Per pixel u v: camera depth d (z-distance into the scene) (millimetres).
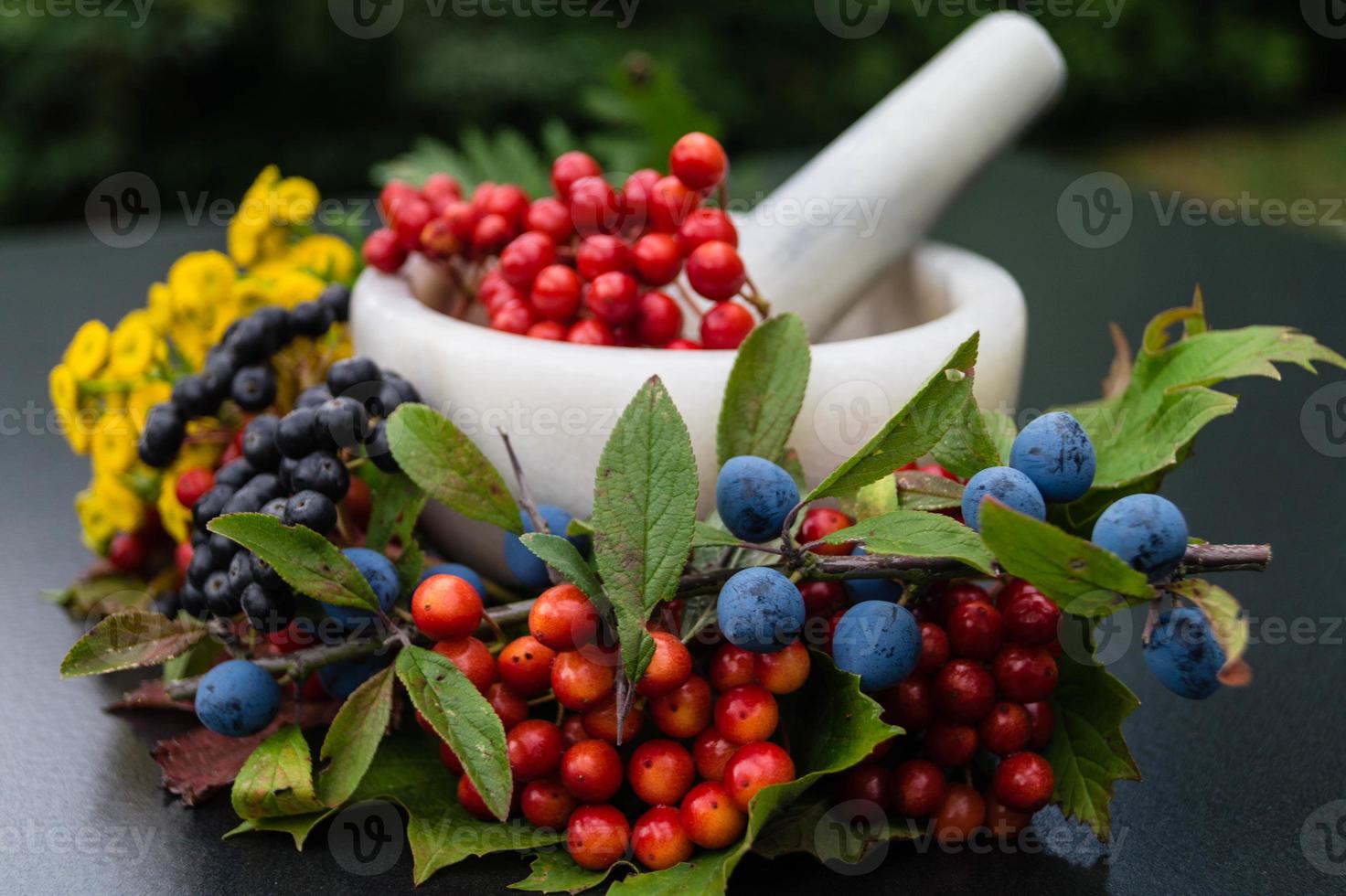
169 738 493
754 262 523
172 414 499
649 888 426
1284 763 484
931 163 535
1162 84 2223
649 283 496
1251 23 2248
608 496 427
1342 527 588
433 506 497
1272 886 446
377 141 1973
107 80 1820
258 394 499
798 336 451
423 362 486
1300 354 454
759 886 442
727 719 430
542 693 455
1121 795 474
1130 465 456
